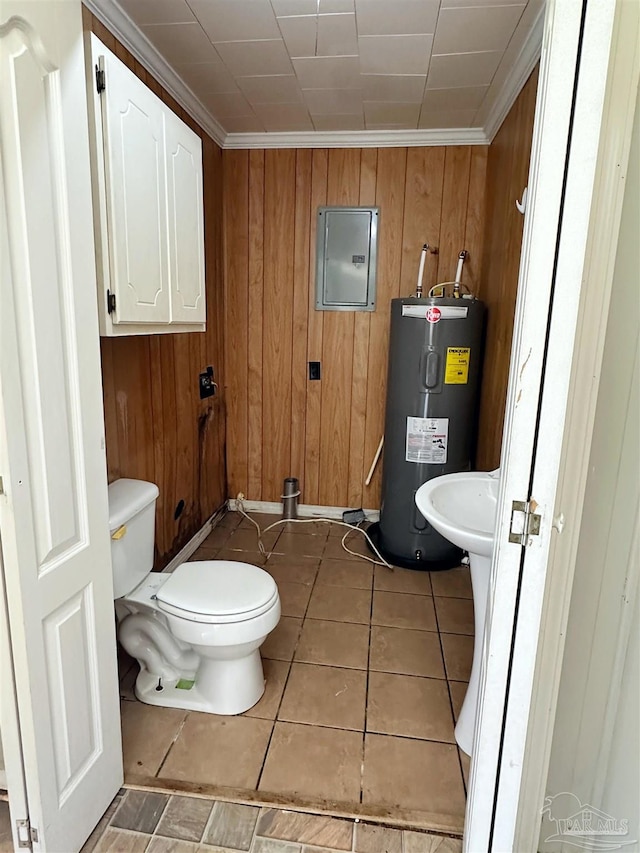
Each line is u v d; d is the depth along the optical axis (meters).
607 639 1.01
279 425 3.49
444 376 2.69
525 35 1.97
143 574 1.90
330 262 3.24
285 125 2.97
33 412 1.06
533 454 0.96
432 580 2.73
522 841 1.16
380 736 1.69
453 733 1.71
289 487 3.48
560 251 0.88
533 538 0.99
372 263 3.20
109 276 1.35
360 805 1.45
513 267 2.28
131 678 1.97
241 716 1.77
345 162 3.12
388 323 3.25
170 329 1.74
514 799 1.12
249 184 3.22
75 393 1.19
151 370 2.34
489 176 2.94
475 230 3.08
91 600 1.29
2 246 0.95
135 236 1.46
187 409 2.81
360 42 2.05
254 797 1.46
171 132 1.67
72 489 1.20
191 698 1.82
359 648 2.14
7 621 1.05
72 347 1.17
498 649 1.05
